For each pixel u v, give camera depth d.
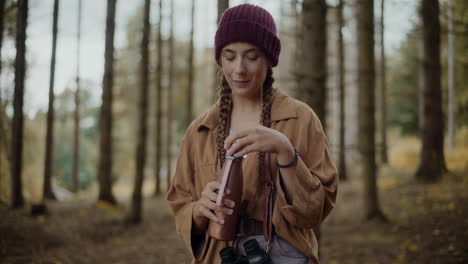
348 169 14.03
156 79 14.93
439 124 10.25
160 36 14.10
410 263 5.41
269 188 1.50
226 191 1.40
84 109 31.19
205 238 1.65
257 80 1.52
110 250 6.61
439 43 10.05
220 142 1.61
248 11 1.48
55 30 9.31
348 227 7.73
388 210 8.48
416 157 14.02
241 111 1.65
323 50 4.18
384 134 14.26
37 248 6.18
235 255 1.51
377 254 5.93
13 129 7.87
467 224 6.52
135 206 8.77
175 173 1.74
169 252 6.44
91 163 27.73
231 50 1.49
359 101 8.09
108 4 9.87
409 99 18.08
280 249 1.51
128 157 27.95
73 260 5.85
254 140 1.35
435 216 7.37
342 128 13.17
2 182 8.69
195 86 25.64
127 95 22.11
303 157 1.52
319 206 1.40
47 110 9.77
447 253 5.57
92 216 8.89
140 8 18.55
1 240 6.03
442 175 10.06
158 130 14.99
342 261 5.69
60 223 7.74
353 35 13.93
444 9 6.59
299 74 4.20
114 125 24.56
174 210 1.71
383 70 14.14
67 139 27.08
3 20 7.21
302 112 1.56
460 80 13.84
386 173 12.27
